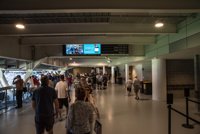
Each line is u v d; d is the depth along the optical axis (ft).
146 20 24.66
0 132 19.11
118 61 75.92
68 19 23.22
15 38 32.91
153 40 37.35
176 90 47.50
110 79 114.52
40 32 25.81
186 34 25.09
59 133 18.51
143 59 45.98
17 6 15.55
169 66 47.62
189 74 48.08
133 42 36.52
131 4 15.83
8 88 31.07
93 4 15.69
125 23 25.99
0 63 34.71
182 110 29.99
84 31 25.76
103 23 25.67
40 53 44.80
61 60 77.30
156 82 41.39
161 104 35.65
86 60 87.51
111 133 18.67
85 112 10.40
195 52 29.63
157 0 15.99
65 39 35.19
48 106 13.23
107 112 28.50
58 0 15.64
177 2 16.17
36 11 15.92
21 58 35.60
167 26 27.43
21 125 21.52
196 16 22.56
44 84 13.55
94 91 60.34
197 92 29.63
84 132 10.20
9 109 30.42
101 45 44.11
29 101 38.11
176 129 20.12
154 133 18.75
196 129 20.13
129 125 21.50
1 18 22.16
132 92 55.93
